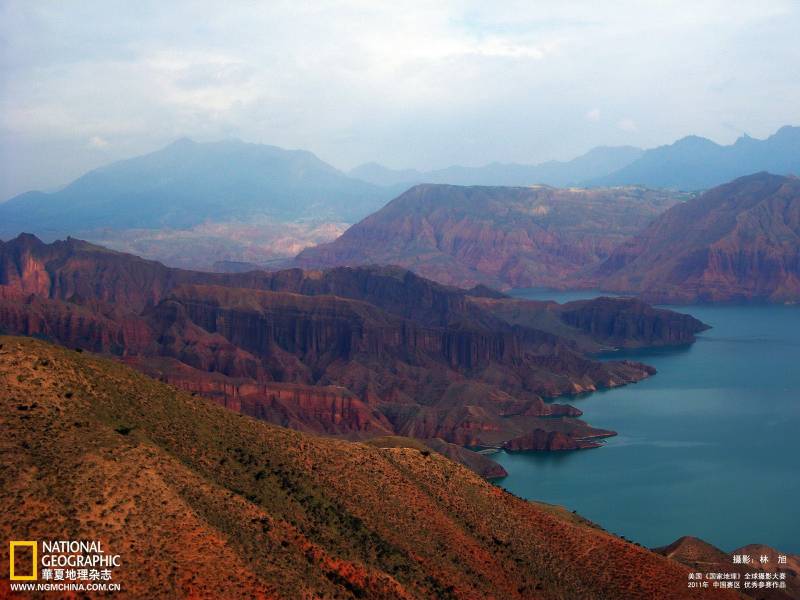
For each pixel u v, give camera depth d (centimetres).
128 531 8044
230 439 11100
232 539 8688
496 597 10394
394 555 10306
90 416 9681
